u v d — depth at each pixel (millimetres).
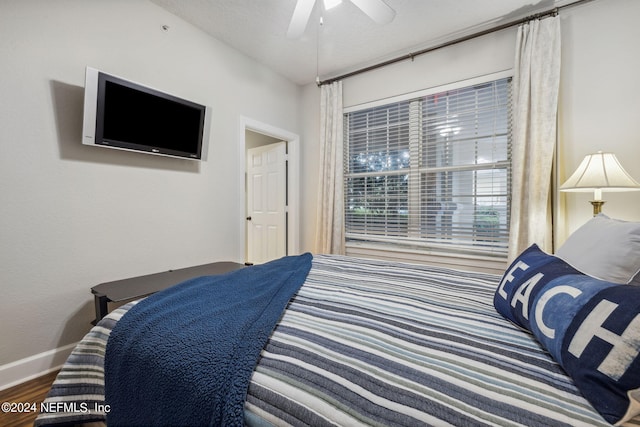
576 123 2176
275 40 2723
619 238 903
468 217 2713
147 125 2104
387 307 1047
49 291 1750
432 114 2883
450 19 2410
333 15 2346
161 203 2316
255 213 4246
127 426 775
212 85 2660
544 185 2182
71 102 1813
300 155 3773
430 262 2910
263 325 861
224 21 2438
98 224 1963
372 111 3258
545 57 2197
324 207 3449
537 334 760
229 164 2838
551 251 2248
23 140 1639
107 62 1966
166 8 2273
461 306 1073
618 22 2033
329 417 555
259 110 3160
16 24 1602
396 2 2203
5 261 1596
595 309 625
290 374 659
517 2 2203
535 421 510
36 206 1694
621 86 2031
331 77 3479
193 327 869
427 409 541
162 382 738
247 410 620
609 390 533
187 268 2449
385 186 3193
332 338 805
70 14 1799
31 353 1687
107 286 1898
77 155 1854
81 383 996
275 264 1733
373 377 630
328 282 1394
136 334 883
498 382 614
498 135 2539
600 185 1724
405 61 2977
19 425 1340
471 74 2627
